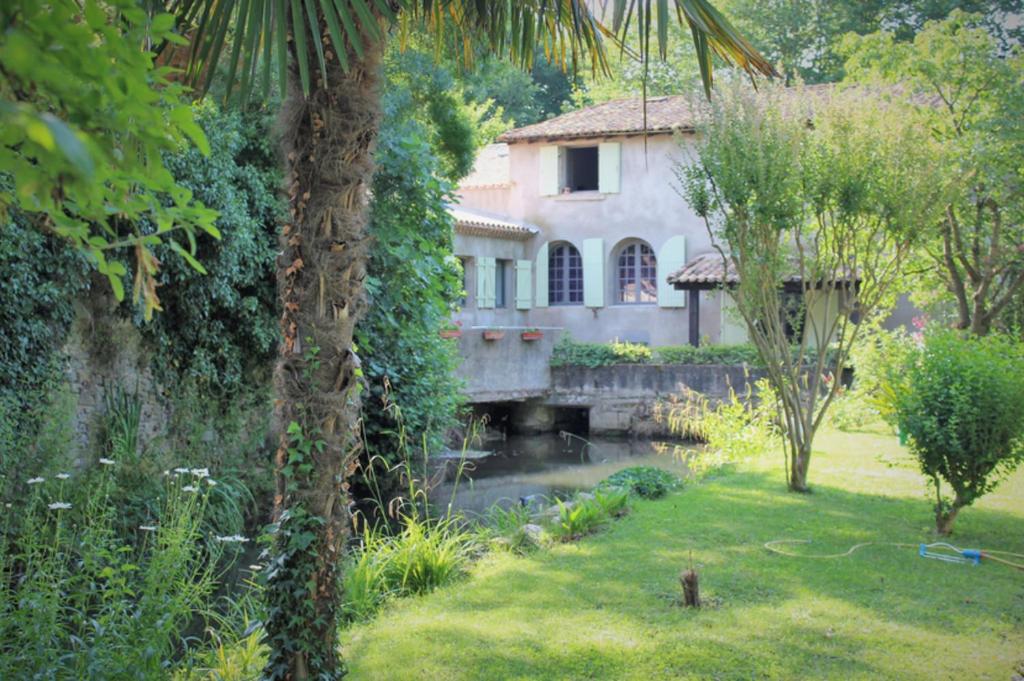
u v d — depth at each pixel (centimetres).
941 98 1545
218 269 1007
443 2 457
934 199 945
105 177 191
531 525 821
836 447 1360
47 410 816
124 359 980
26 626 450
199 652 509
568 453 1772
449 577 669
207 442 1045
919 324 1853
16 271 796
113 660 450
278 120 409
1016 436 745
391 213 1191
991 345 821
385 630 548
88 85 178
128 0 190
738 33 382
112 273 213
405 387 1243
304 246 401
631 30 2597
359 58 398
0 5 156
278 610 406
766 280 966
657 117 2464
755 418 1366
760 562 691
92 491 798
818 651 497
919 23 2952
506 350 2012
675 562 694
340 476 411
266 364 1149
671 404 1934
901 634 525
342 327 405
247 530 954
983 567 677
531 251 2562
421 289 1247
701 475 1140
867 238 1006
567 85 3628
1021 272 1468
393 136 1178
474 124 1622
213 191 976
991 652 494
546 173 2541
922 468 788
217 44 341
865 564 683
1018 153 1319
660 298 2412
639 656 492
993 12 2827
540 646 512
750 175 927
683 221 2395
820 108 995
